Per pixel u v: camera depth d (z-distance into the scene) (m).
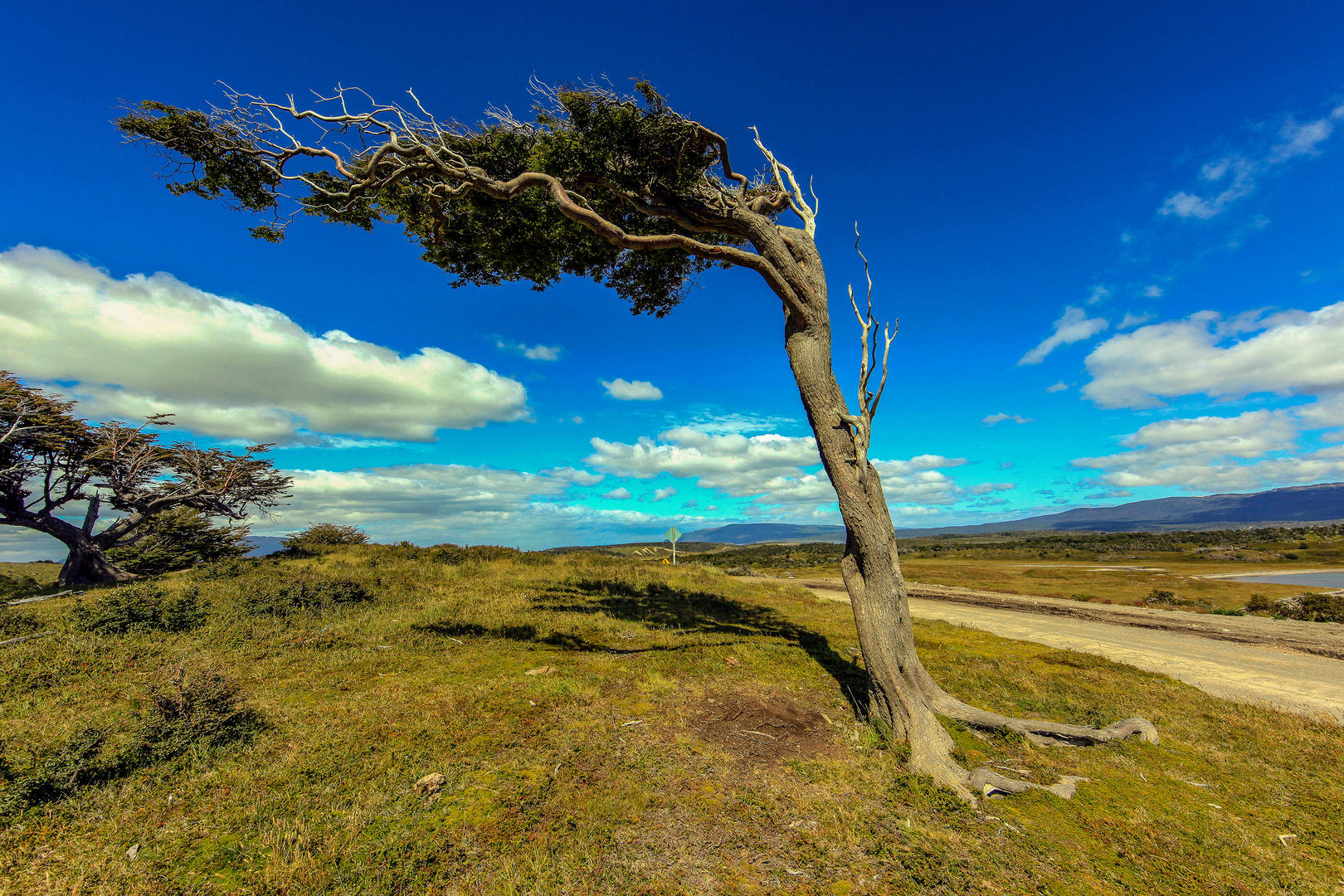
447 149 8.98
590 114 8.85
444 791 4.67
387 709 6.37
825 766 5.58
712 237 11.62
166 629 9.57
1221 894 3.80
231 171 9.73
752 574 31.47
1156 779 5.58
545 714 6.42
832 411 7.42
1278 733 6.80
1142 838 4.47
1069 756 6.10
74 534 23.84
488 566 20.41
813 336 7.70
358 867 3.56
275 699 6.56
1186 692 8.52
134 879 3.34
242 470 28.70
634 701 7.12
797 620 13.81
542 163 9.10
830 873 3.86
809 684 8.09
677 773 5.24
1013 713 7.39
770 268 7.75
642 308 14.21
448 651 9.04
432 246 12.21
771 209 9.71
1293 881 3.94
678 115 8.53
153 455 26.36
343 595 12.14
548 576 18.58
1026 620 16.31
